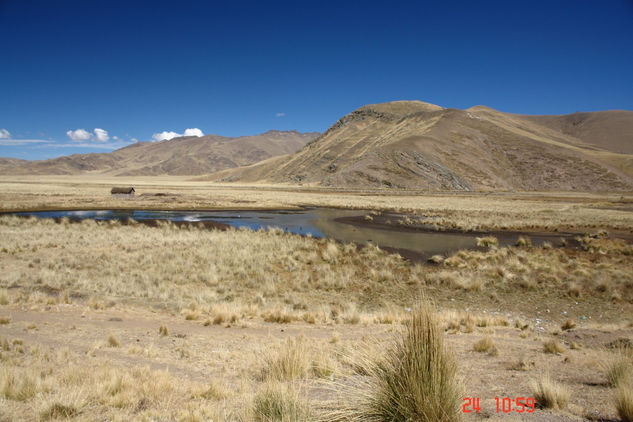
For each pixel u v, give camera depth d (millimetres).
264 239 23984
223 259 17938
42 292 12070
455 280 15125
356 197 74812
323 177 148125
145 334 8242
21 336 7441
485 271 16594
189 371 5789
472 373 5391
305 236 27594
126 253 18828
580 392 4371
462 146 133875
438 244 24609
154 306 11344
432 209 49750
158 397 4441
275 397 3801
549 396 3871
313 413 3529
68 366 5641
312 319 10305
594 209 50656
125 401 4215
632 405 3299
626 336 7965
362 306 12781
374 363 3791
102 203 52000
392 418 3203
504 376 5207
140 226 29953
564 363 6023
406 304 12914
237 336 8430
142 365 5949
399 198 71750
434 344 3264
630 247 21688
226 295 13211
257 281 15070
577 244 24625
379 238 27000
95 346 6969
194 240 22844
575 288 13844
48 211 43188
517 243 24469
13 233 23031
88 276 14500
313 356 5980
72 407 3939
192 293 12969
